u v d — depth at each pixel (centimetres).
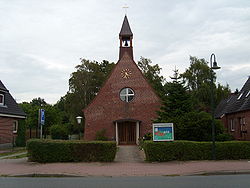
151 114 2717
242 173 1166
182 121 1802
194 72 4709
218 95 4466
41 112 1989
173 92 2038
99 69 4866
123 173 1178
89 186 902
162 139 1540
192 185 901
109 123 2727
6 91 2748
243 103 2697
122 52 2956
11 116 2677
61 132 3366
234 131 2988
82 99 4616
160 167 1317
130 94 2775
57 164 1438
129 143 2681
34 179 1070
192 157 1530
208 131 1833
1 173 1196
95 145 1537
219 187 861
